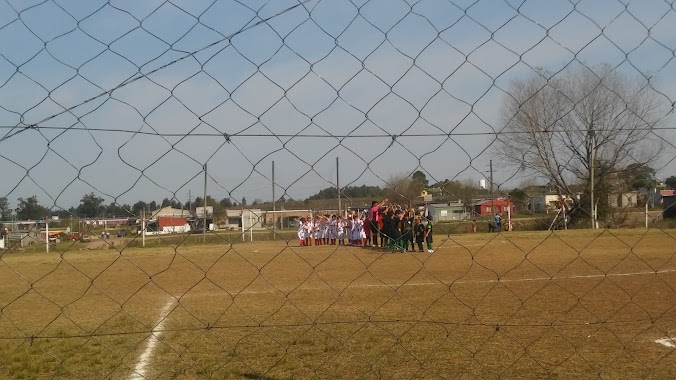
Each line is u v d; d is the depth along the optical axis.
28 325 7.36
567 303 7.91
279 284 9.82
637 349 5.59
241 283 10.12
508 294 8.59
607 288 8.98
